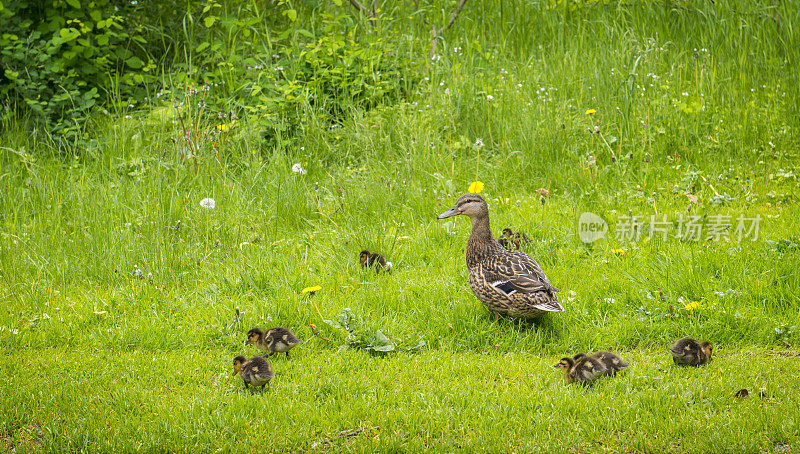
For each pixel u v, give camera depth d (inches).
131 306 319.6
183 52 611.2
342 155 482.0
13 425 230.4
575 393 242.8
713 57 565.6
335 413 233.3
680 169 459.5
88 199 415.2
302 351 282.7
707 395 237.6
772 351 273.1
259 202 426.3
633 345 285.6
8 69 520.1
